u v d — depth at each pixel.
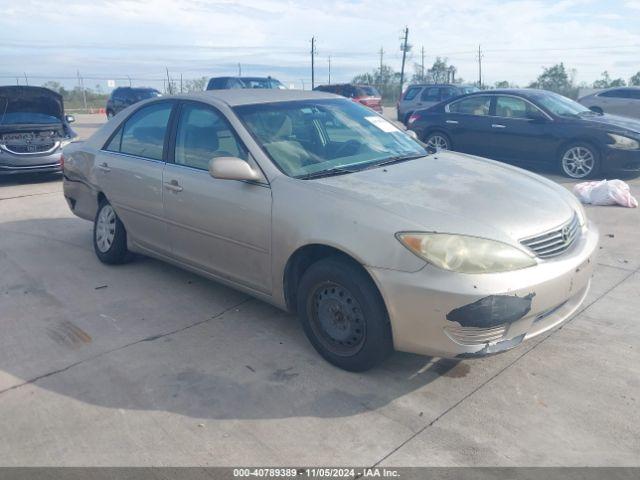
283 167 3.72
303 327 3.61
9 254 5.78
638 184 8.80
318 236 3.29
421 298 2.95
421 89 19.73
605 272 4.97
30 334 4.01
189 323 4.14
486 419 2.97
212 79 21.20
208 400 3.18
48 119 10.56
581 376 3.34
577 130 9.07
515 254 3.00
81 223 7.01
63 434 2.92
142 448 2.80
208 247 4.15
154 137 4.65
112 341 3.89
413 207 3.18
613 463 2.63
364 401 3.15
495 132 10.10
